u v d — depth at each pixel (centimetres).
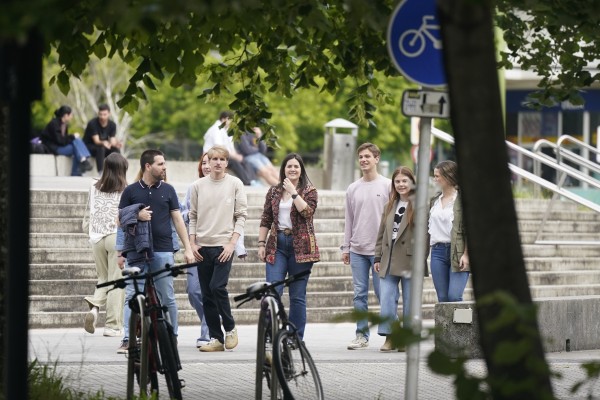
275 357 2491
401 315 1587
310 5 2489
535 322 1523
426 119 2330
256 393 2641
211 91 3275
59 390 2633
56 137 8112
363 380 3372
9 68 1530
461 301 3909
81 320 4775
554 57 3098
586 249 6138
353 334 4628
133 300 2822
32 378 2664
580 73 3122
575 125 12181
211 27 2686
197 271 4041
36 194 5688
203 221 3872
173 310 3784
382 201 4028
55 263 5169
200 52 2875
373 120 3288
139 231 3697
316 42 3041
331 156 8319
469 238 1669
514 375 1583
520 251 1659
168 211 3784
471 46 1633
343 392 3159
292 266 3850
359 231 4050
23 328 1574
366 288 4084
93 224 4238
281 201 3859
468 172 1652
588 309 4091
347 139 8294
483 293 1658
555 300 3978
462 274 3916
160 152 3766
